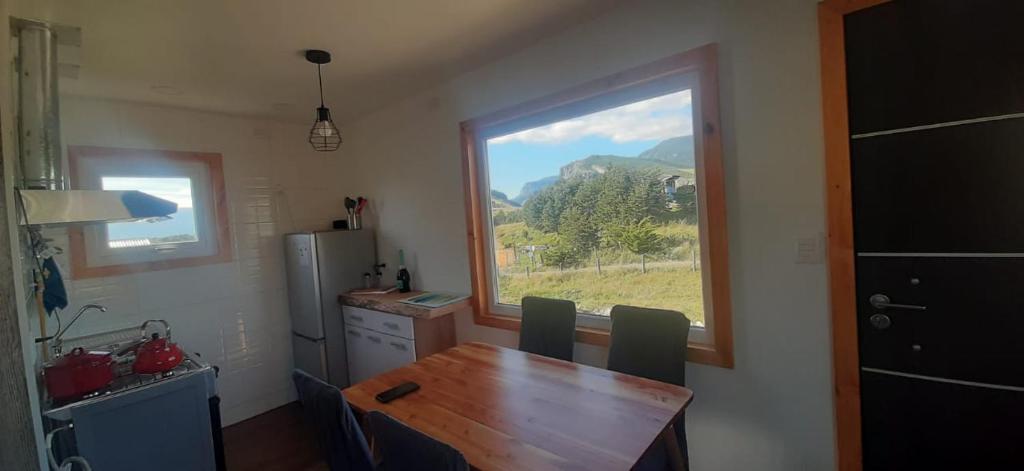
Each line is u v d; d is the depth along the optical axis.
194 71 2.37
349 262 3.44
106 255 2.72
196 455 1.85
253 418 3.26
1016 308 1.35
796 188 1.67
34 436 1.06
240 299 3.28
